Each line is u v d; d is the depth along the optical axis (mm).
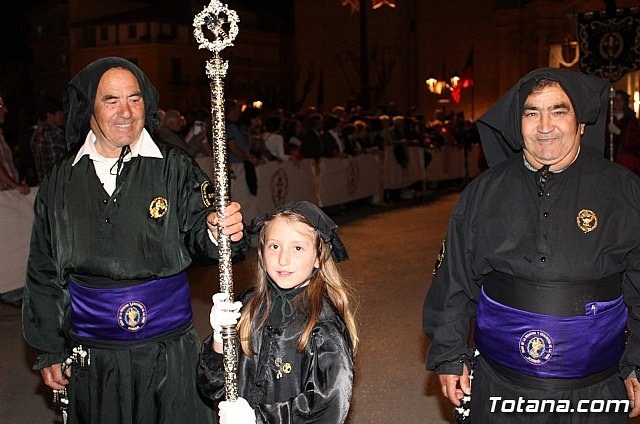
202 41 2635
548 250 2764
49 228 3170
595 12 13703
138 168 3127
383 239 11383
